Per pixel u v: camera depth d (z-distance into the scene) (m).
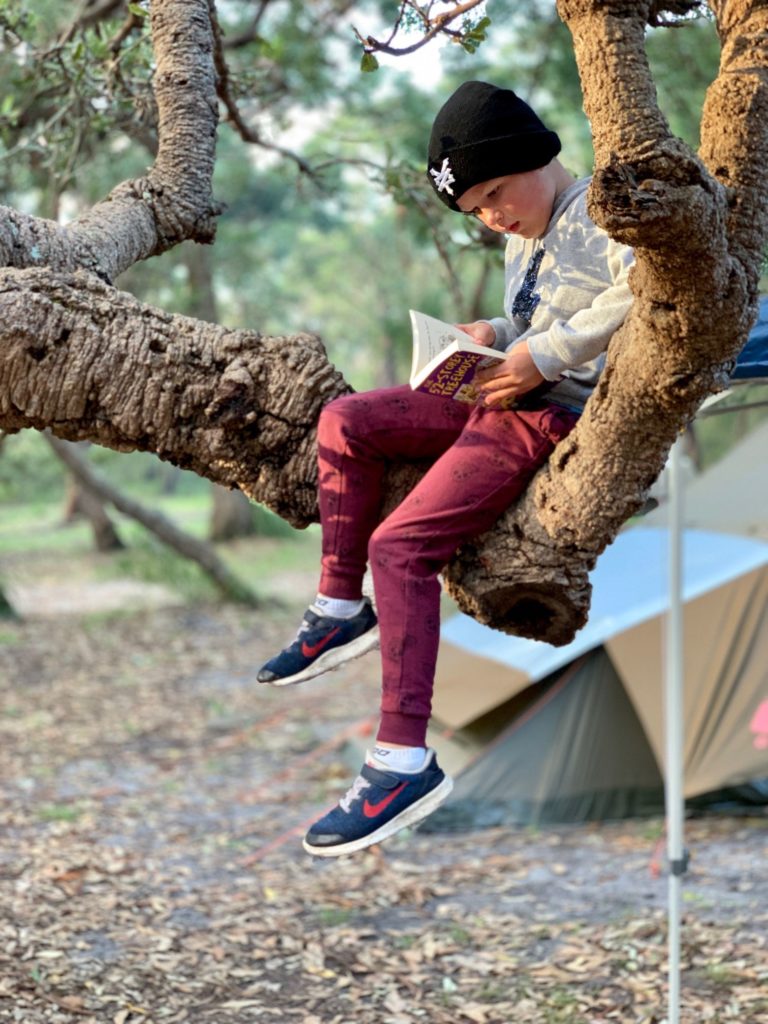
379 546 2.19
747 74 1.80
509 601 2.30
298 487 2.34
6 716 9.97
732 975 4.77
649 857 6.30
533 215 2.17
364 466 2.26
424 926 5.45
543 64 9.76
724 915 5.42
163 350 2.28
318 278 43.03
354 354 48.22
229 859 6.41
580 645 7.15
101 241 2.56
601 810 6.93
